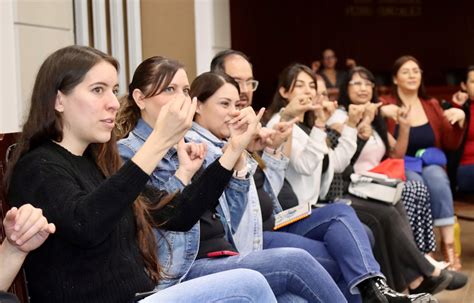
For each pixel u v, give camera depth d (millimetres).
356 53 14273
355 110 4484
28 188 2084
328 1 14180
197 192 2572
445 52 14328
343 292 3453
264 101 13508
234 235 3150
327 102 4559
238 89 3395
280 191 3969
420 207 5012
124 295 2178
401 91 5633
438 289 4367
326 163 4336
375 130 5117
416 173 5250
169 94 2826
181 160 2633
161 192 2596
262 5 13891
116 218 2020
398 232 4289
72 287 2121
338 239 3400
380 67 14328
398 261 4281
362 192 4391
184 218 2555
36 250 2119
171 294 2115
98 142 2264
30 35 4410
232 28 13320
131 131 2857
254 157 3592
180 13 5781
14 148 2252
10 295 1951
